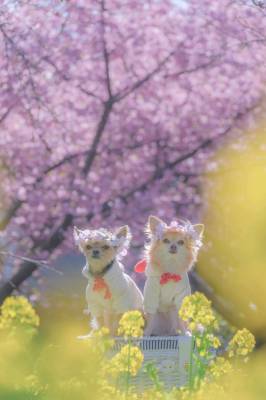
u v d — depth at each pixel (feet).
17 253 53.01
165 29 57.93
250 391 12.12
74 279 57.06
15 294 52.11
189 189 55.62
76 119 55.77
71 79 55.93
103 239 26.05
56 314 54.60
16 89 53.21
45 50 55.31
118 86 56.54
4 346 11.62
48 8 56.24
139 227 54.24
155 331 26.43
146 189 55.77
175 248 25.98
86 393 12.05
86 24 56.85
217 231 52.37
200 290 52.03
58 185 54.70
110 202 55.01
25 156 55.26
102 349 16.16
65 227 53.78
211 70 57.31
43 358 11.86
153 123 56.39
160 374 24.09
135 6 57.88
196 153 56.44
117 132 56.34
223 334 49.49
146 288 26.32
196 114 56.80
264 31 57.72
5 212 55.52
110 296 25.84
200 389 18.15
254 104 57.31
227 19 57.77
